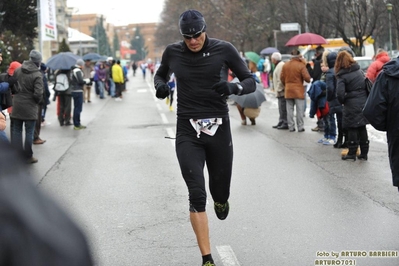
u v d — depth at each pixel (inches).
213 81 229.6
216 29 2849.4
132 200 358.9
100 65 1440.7
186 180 226.8
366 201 337.4
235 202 343.9
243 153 531.5
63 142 649.6
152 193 377.4
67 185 410.3
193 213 225.3
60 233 63.2
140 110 1066.1
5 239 61.2
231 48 233.1
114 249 262.8
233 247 260.4
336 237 271.3
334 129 573.9
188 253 254.7
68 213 65.8
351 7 1441.9
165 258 249.3
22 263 61.0
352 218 302.0
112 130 759.7
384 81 247.8
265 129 713.6
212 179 239.0
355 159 474.6
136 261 246.4
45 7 1132.5
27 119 483.2
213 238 274.5
